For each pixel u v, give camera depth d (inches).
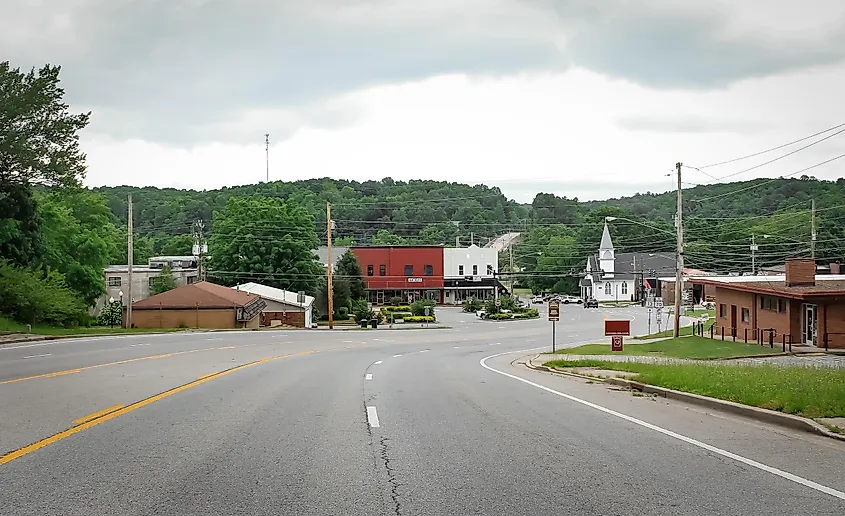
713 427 440.1
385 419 458.3
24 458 329.1
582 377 830.5
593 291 4768.7
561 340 2116.1
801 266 1578.5
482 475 305.6
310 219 3410.4
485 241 5940.0
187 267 3449.8
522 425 438.3
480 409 511.8
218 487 281.7
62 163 1376.7
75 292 2182.6
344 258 3774.6
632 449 364.5
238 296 2481.5
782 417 453.1
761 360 1234.6
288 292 3016.7
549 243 5147.6
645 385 660.1
